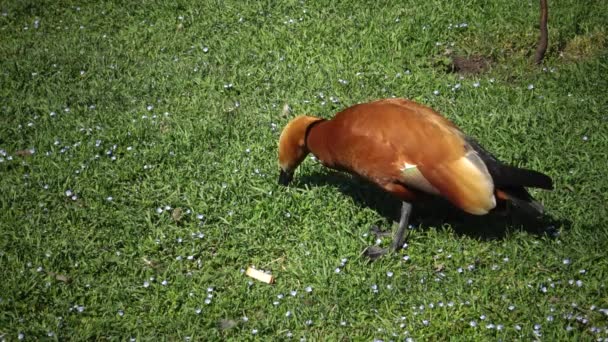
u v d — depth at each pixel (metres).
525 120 6.41
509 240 5.34
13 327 4.68
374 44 7.66
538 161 5.96
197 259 5.29
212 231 5.47
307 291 4.96
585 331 4.63
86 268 5.18
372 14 8.16
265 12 8.33
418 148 4.89
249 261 5.30
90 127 6.58
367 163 5.08
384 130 4.99
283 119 6.66
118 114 6.80
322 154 5.39
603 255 5.14
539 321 4.66
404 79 7.10
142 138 6.44
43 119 6.76
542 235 5.38
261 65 7.46
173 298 4.95
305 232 5.46
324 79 7.15
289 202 5.67
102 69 7.48
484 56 7.56
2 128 6.62
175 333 4.73
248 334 4.69
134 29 8.23
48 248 5.30
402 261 5.22
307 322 4.72
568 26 7.83
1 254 5.22
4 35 8.35
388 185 5.10
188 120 6.64
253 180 5.89
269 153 6.24
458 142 4.88
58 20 8.63
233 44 7.82
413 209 5.69
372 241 5.42
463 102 6.73
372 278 5.05
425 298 4.88
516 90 6.94
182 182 5.93
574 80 7.01
